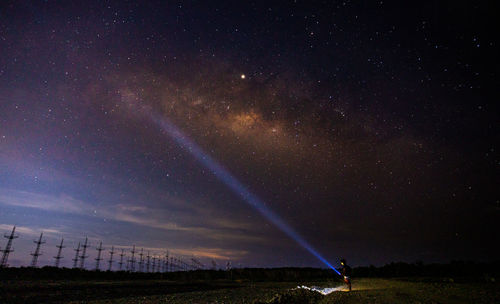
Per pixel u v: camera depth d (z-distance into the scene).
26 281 25.14
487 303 8.27
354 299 11.28
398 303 9.49
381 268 38.72
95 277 38.78
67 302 14.33
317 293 13.89
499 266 29.97
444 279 21.89
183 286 26.00
